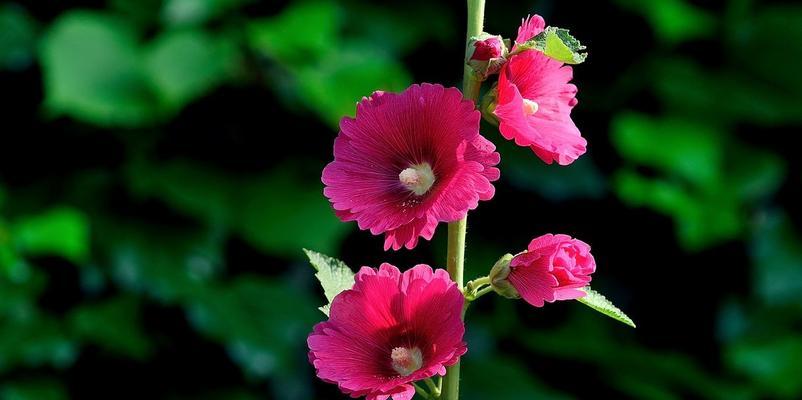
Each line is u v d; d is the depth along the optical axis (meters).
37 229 2.62
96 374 2.79
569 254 1.75
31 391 2.68
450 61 2.88
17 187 2.84
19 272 2.69
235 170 2.80
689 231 2.77
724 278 2.98
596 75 2.92
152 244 2.72
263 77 2.75
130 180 2.70
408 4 2.82
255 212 2.71
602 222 2.94
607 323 2.99
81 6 2.88
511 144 2.76
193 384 2.82
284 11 2.79
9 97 2.85
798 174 2.94
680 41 2.95
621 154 2.81
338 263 1.83
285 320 2.68
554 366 2.96
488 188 1.72
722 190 2.80
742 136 2.96
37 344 2.61
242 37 2.74
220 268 2.79
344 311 1.76
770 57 2.93
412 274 1.75
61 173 2.87
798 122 2.93
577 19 2.87
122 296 2.73
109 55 2.70
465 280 2.81
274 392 2.76
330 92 2.59
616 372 2.91
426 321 1.75
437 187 1.74
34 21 2.86
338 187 1.76
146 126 2.77
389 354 1.76
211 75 2.62
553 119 1.78
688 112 2.85
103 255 2.70
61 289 2.73
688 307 3.00
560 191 2.75
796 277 2.89
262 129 2.83
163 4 2.81
